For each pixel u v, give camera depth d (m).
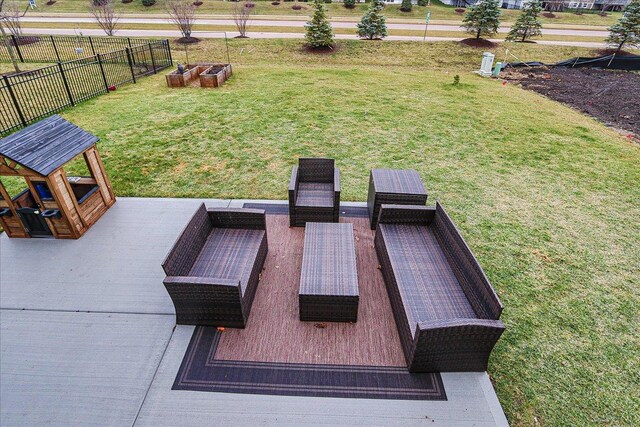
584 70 16.98
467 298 3.49
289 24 24.53
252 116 9.56
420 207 4.38
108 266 4.50
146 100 10.73
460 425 2.89
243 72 14.27
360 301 4.01
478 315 3.26
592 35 23.67
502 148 8.16
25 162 4.34
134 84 12.46
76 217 4.95
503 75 15.84
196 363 3.33
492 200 6.12
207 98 10.97
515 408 3.05
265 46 18.38
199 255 3.99
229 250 4.08
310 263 3.88
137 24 23.42
